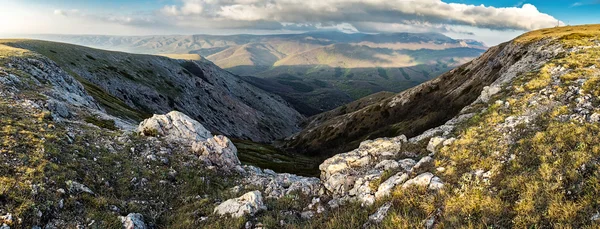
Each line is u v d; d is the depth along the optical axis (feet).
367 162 65.98
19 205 41.63
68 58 374.22
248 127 634.02
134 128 150.61
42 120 80.23
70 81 192.95
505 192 37.11
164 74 558.56
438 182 45.16
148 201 59.62
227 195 66.80
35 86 136.87
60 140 68.28
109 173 64.69
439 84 388.16
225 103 646.74
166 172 73.72
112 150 77.82
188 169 80.02
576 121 48.19
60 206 45.83
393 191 47.39
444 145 59.82
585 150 37.93
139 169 70.90
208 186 73.87
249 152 290.76
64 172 54.34
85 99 187.73
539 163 39.96
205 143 94.73
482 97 111.24
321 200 57.41
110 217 47.09
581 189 31.76
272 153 343.87
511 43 283.38
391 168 57.82
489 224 32.53
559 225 28.09
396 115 395.14
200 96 587.27
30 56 176.04
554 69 91.15
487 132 57.77
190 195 66.85
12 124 68.18
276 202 58.85
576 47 133.90
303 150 467.52
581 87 63.93
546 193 33.40
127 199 57.88
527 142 46.65
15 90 111.34
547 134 46.47
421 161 55.67
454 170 47.42
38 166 52.13
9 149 54.95
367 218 43.52
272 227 46.96
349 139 416.46
